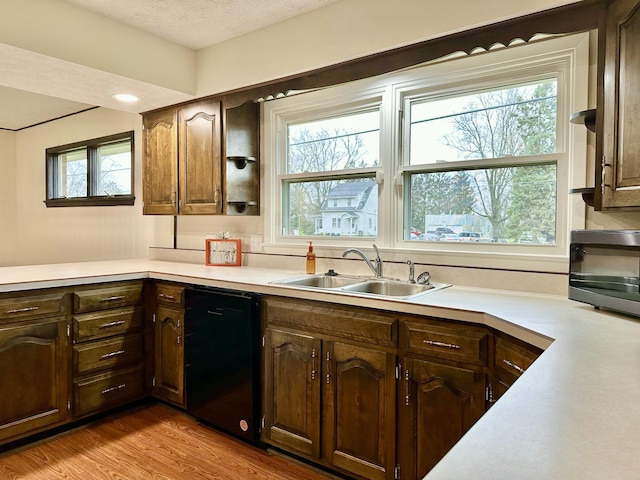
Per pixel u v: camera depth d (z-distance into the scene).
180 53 2.89
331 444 2.04
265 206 3.15
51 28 2.29
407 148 2.58
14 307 2.28
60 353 2.48
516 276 2.14
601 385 0.91
